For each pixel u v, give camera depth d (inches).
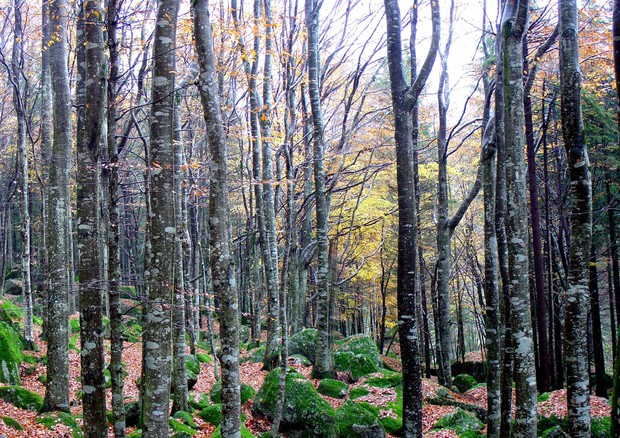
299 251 749.9
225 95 502.9
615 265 597.9
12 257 1223.5
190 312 621.3
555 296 660.7
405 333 249.0
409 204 253.8
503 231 316.8
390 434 416.5
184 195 479.5
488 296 349.1
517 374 237.8
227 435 230.4
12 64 515.5
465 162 858.1
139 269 1061.8
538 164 657.0
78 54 255.9
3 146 984.3
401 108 257.0
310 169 655.8
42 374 476.1
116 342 249.8
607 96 526.0
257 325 828.0
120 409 247.4
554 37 350.0
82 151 241.0
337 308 1012.5
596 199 630.5
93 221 240.2
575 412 228.1
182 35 348.8
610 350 832.9
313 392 411.5
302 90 594.9
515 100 241.1
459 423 439.2
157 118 230.4
